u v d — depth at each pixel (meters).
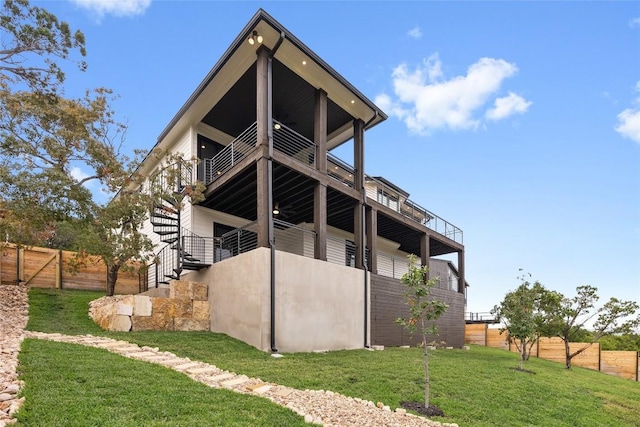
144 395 4.28
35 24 8.62
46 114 9.47
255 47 10.02
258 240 9.33
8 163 8.69
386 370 7.88
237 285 9.61
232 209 13.14
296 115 13.52
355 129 13.55
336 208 13.65
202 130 13.32
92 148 10.26
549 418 6.47
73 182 9.37
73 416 3.50
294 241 14.70
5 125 9.09
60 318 9.26
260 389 5.53
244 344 8.89
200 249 12.38
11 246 11.33
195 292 10.50
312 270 10.32
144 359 6.20
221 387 5.28
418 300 6.77
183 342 8.21
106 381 4.54
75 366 4.94
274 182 11.27
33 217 8.47
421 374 7.78
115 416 3.63
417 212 19.88
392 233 17.17
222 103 12.13
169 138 14.00
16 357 5.00
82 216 9.25
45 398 3.80
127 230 10.77
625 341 24.52
